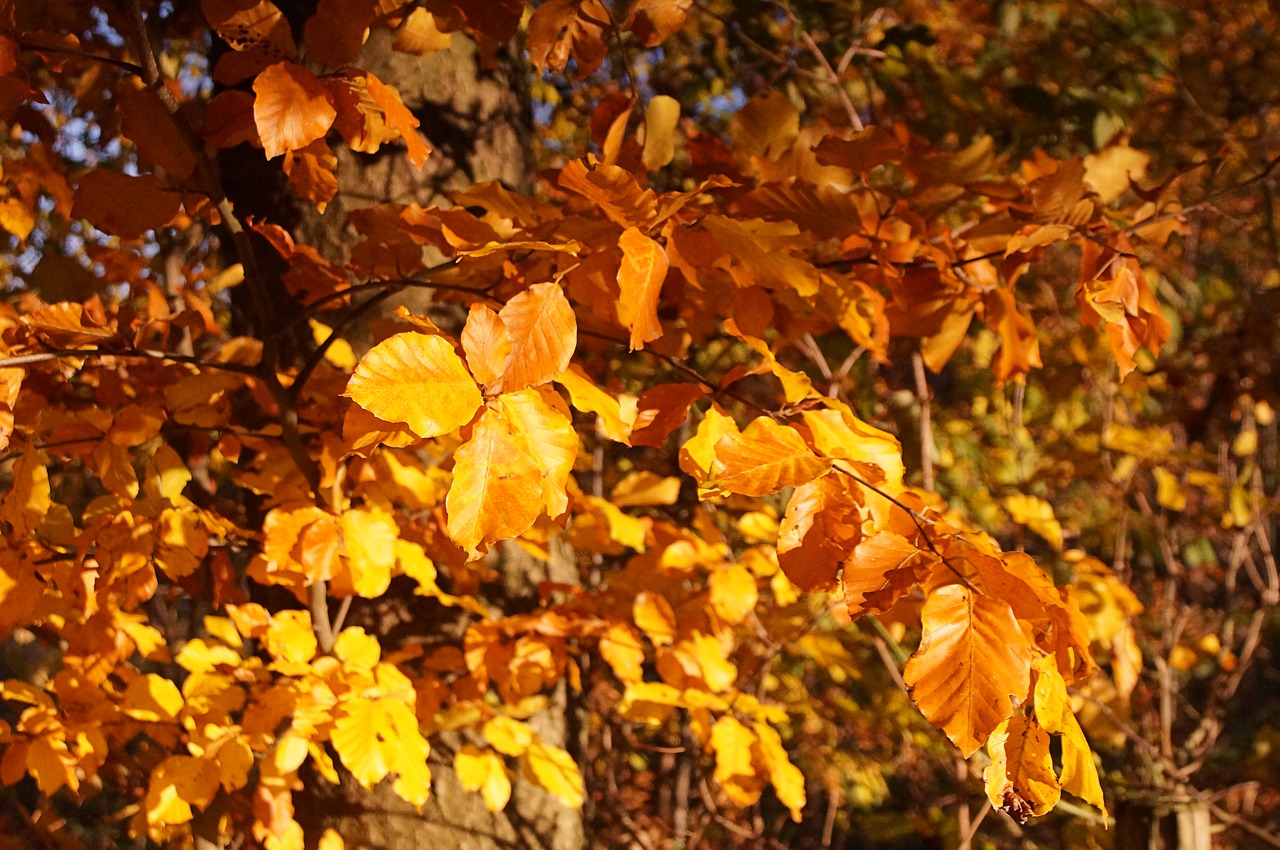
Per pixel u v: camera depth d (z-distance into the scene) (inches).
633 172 73.0
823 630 112.3
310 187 70.2
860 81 140.2
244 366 71.6
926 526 64.8
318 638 75.9
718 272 71.8
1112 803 115.2
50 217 112.4
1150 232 72.9
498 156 90.3
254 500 83.4
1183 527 152.6
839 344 113.0
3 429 66.2
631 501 80.9
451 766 81.2
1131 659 84.7
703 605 80.7
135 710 73.0
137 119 69.7
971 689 62.0
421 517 78.3
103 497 70.8
